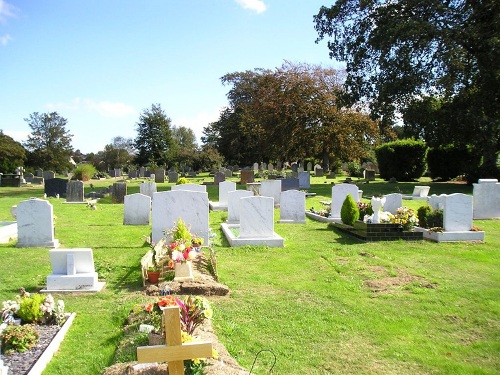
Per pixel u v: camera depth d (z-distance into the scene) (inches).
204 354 159.9
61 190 1130.7
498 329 280.5
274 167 2753.4
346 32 1435.8
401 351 249.0
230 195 659.4
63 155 3125.0
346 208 602.5
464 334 273.3
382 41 1224.2
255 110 1955.0
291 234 591.8
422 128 1359.5
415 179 1595.7
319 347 251.1
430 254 474.0
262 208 525.7
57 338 252.2
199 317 226.8
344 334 269.3
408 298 334.3
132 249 497.4
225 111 3078.2
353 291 350.0
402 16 1268.5
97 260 439.2
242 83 3011.8
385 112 1343.5
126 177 2439.7
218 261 441.1
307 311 304.8
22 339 237.6
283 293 342.3
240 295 335.6
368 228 543.8
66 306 311.9
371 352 247.0
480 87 1154.0
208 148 2923.2
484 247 507.2
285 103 1819.6
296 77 1838.1
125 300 322.3
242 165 3056.1
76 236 575.5
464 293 344.8
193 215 480.4
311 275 394.3
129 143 3742.6
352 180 1625.2
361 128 1851.6
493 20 1118.4
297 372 221.9
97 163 3361.2
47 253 469.1
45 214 506.6
